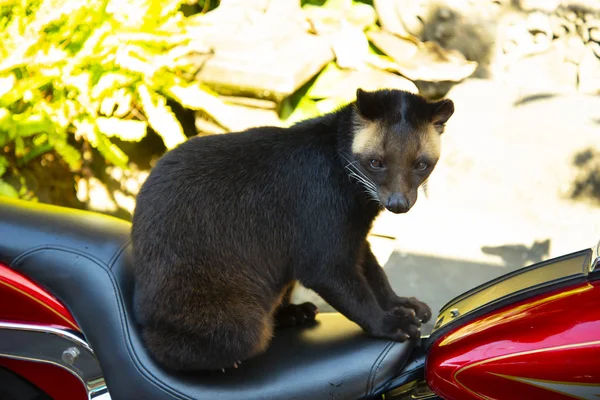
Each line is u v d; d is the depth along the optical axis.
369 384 2.09
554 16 4.45
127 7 3.92
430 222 4.16
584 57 4.44
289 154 2.38
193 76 4.19
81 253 2.11
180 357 2.09
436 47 4.56
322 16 4.70
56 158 4.21
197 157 2.32
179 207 2.22
